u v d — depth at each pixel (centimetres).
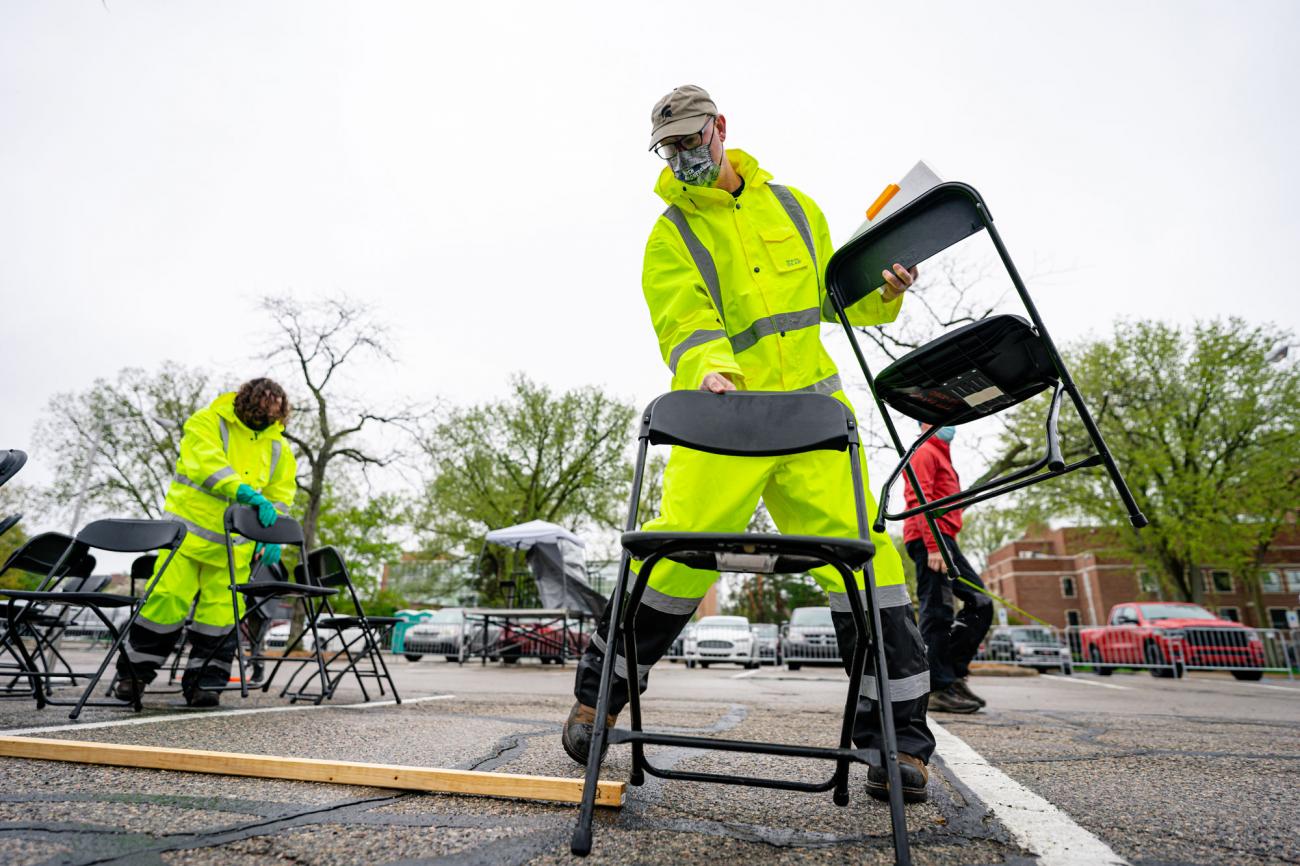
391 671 1039
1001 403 208
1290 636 1520
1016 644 1766
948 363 195
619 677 212
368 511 2792
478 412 3027
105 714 361
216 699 416
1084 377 2439
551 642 1398
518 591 1620
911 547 483
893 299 238
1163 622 1569
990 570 5888
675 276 225
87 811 164
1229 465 2445
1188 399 2406
